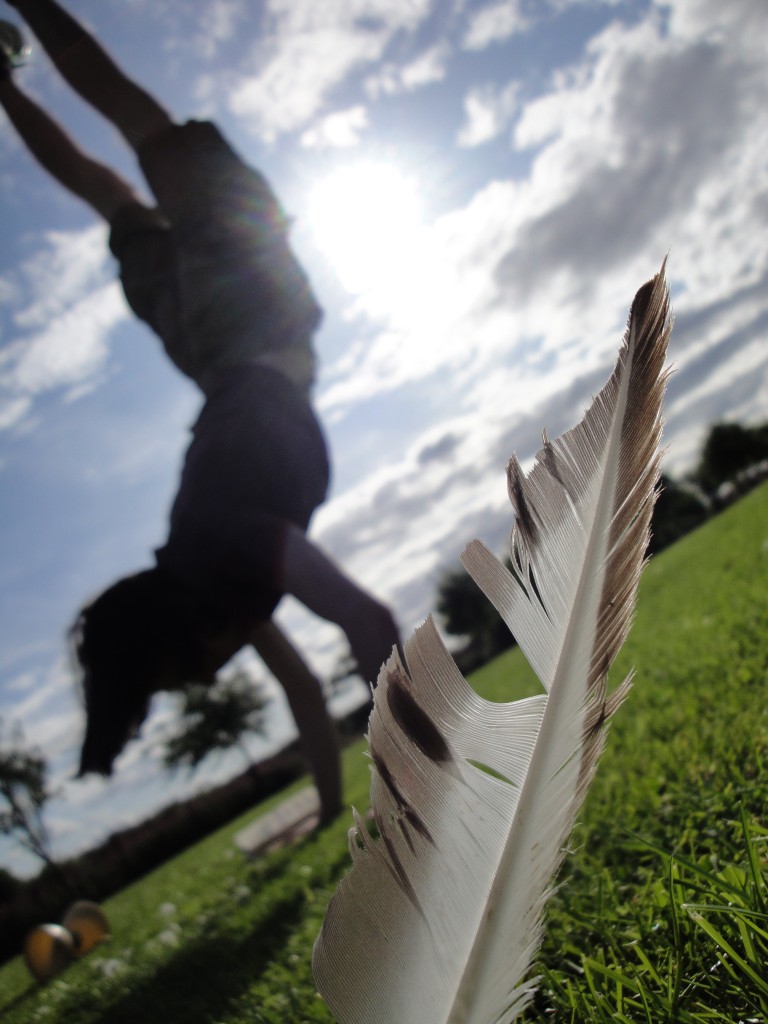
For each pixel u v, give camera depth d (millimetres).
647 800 1960
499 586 966
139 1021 2371
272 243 2951
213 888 5309
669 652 4141
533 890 786
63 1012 3068
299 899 3074
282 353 2822
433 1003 819
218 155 2977
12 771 17766
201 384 2918
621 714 3383
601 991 1117
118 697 2643
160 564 2596
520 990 748
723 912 1037
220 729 39125
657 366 884
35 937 4672
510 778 879
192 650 2664
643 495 857
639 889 1436
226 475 2496
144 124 3078
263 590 2537
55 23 3035
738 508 20016
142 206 3348
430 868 878
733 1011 952
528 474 976
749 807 1536
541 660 904
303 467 2613
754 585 4527
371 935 879
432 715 938
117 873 26531
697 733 2275
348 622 2277
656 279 911
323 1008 1560
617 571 854
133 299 3250
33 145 3482
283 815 5574
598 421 932
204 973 2607
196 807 30719
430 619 995
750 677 2531
